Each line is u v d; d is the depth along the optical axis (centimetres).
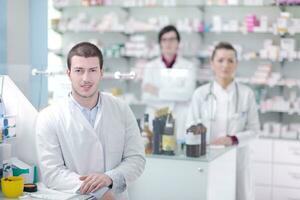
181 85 557
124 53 686
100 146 286
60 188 280
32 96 351
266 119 654
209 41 681
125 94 680
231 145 451
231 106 475
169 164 379
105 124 289
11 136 300
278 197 613
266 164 616
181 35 686
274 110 632
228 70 474
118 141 292
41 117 290
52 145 284
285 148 609
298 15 651
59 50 697
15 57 373
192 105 475
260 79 636
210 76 650
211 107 473
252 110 486
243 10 671
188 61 621
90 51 277
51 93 379
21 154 313
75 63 276
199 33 677
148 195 386
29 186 280
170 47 609
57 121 285
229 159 439
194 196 373
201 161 371
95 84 280
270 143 614
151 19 685
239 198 494
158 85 564
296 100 635
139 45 682
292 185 609
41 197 269
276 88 654
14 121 303
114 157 292
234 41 672
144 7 702
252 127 487
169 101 558
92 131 284
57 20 708
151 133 396
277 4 638
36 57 388
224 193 427
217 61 476
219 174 405
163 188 381
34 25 385
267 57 638
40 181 309
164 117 393
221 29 656
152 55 678
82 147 284
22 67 344
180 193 377
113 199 281
